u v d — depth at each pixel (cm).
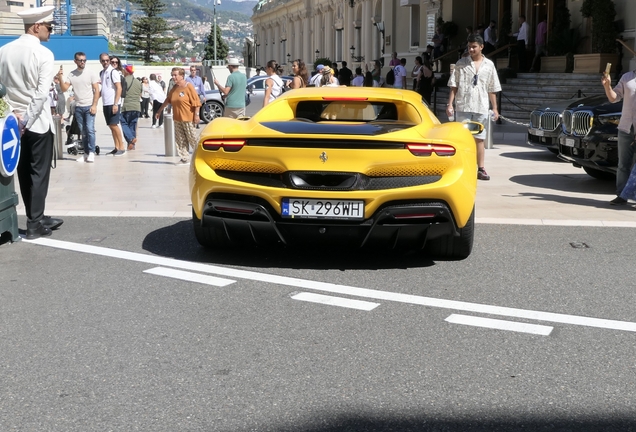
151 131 2264
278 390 364
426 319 469
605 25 2131
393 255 635
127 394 359
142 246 666
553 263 612
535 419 334
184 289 534
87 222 775
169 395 358
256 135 568
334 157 560
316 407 345
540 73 2344
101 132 2206
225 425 328
